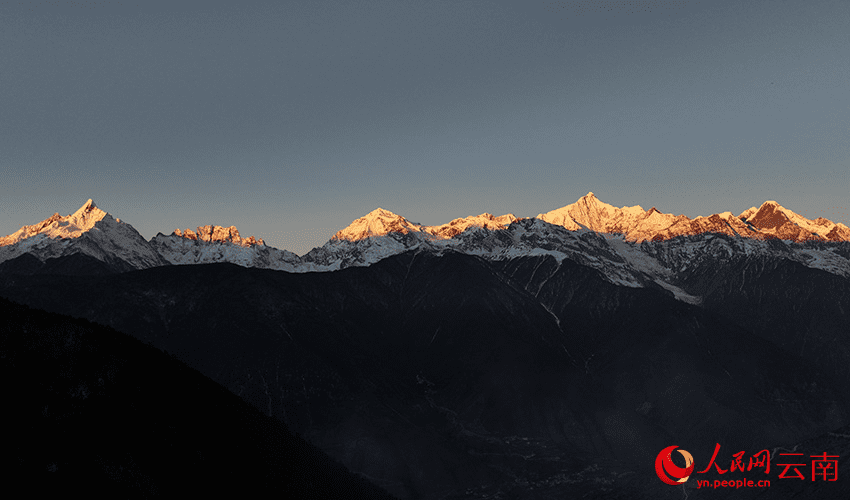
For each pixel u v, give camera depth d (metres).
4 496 100.06
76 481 107.00
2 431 108.69
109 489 108.62
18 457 106.19
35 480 104.19
